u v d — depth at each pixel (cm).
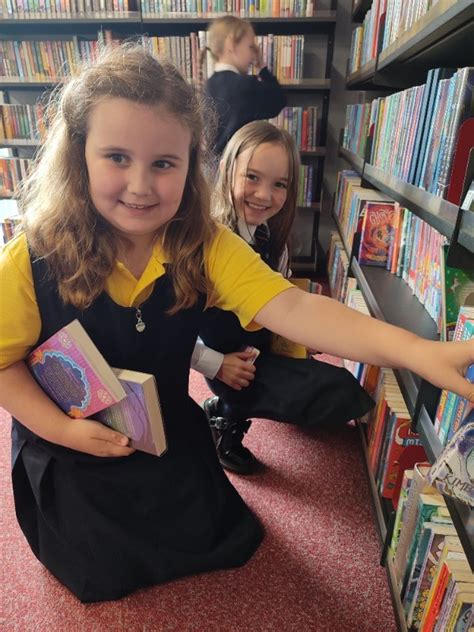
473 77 80
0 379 87
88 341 78
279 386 121
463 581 68
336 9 288
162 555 101
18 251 82
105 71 72
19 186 96
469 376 65
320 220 351
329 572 108
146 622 97
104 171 72
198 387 189
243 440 154
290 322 80
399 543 98
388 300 117
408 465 111
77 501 96
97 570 99
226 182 131
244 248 89
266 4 277
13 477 98
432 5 101
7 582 105
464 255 72
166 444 91
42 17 284
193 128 79
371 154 179
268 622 97
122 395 81
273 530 119
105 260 82
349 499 130
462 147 82
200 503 104
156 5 279
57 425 88
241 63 224
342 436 156
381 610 99
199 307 94
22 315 83
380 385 126
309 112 301
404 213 132
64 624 96
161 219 76
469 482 54
